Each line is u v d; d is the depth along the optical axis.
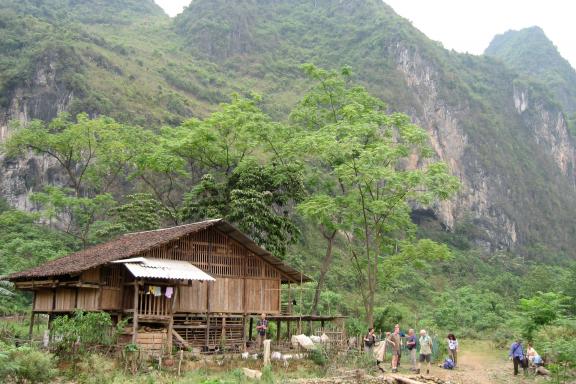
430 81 133.25
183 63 127.31
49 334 25.12
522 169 140.00
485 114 140.62
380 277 37.22
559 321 28.39
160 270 24.12
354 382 22.30
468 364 29.59
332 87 39.78
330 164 37.31
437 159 120.12
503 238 123.56
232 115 41.66
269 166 40.81
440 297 59.00
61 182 67.06
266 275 29.72
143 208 47.22
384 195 35.78
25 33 89.88
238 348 26.69
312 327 34.81
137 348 22.06
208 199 41.03
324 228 46.34
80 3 160.38
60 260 29.30
